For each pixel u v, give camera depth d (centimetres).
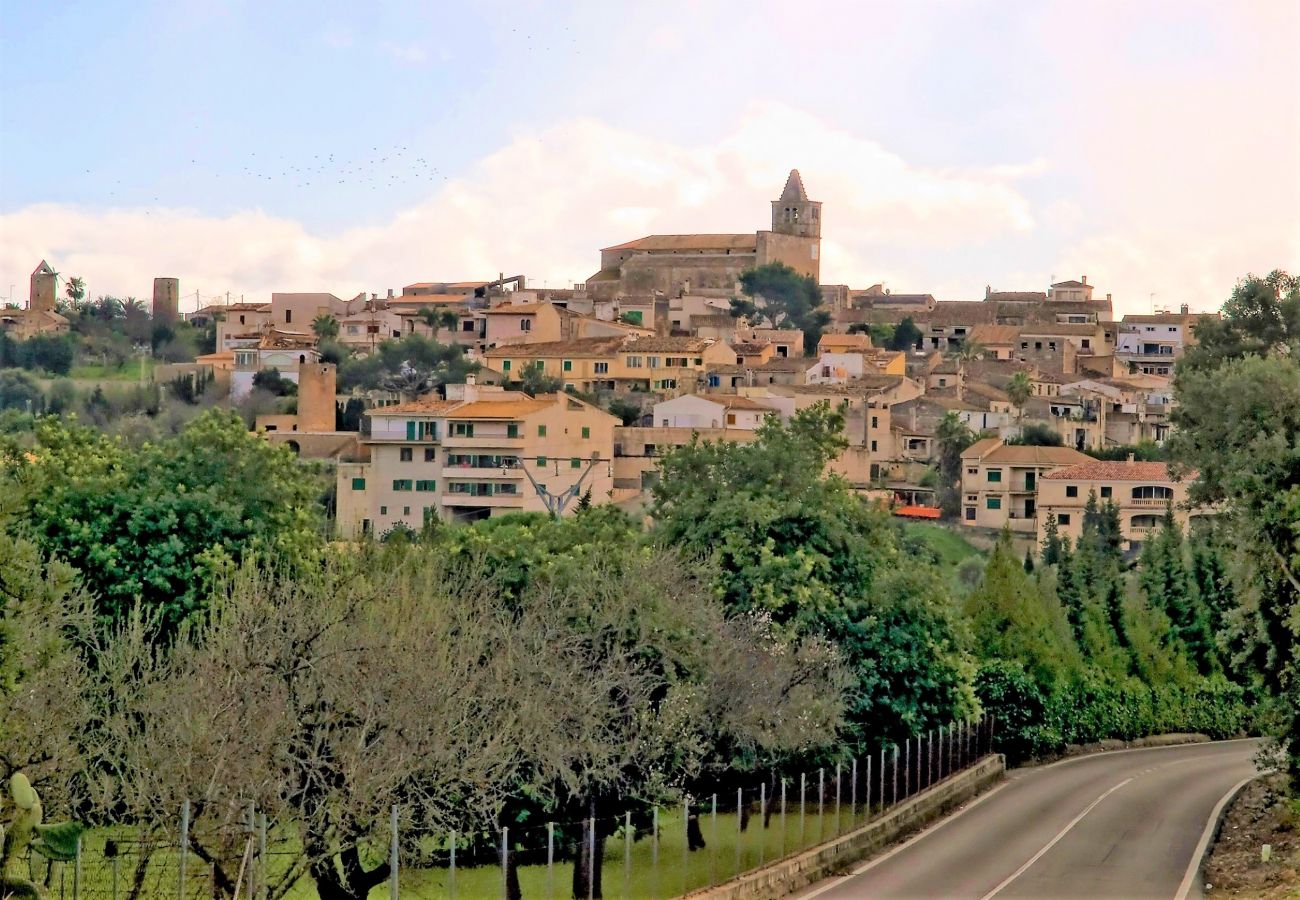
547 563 5231
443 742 4097
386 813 3953
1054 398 18875
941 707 6369
